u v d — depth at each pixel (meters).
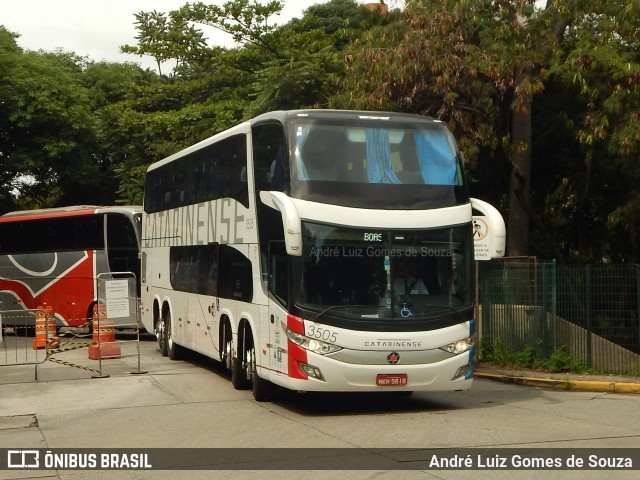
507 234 25.58
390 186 13.08
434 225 13.08
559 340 17.77
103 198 44.25
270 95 28.31
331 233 12.73
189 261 18.84
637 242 26.30
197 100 39.81
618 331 17.12
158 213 21.98
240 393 15.41
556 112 25.33
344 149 13.10
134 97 43.31
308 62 28.30
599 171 26.02
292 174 12.84
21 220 29.86
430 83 22.34
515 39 21.58
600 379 16.30
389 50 21.89
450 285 13.05
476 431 11.28
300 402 14.42
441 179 13.37
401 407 13.86
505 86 22.20
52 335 25.80
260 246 14.00
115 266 27.58
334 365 12.48
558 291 17.83
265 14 36.81
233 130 15.70
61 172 40.72
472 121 22.58
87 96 42.31
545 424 11.88
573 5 21.36
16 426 12.57
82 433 11.85
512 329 18.58
